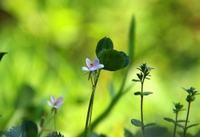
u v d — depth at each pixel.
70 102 1.17
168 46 1.58
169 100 1.32
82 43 1.57
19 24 1.54
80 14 1.58
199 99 1.12
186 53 1.57
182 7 1.64
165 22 1.61
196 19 1.64
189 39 1.61
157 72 1.46
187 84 1.45
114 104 0.70
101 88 1.30
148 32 1.58
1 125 0.79
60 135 0.48
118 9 1.61
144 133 0.51
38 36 1.52
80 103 1.17
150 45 1.56
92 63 0.45
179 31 1.62
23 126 0.50
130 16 1.60
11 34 1.51
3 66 1.32
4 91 1.20
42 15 1.55
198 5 1.65
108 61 0.46
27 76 1.31
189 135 0.52
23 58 1.38
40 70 1.35
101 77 1.30
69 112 1.11
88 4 1.61
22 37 1.50
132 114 1.18
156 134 0.52
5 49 1.42
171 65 1.52
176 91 1.38
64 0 1.59
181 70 1.50
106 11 1.60
